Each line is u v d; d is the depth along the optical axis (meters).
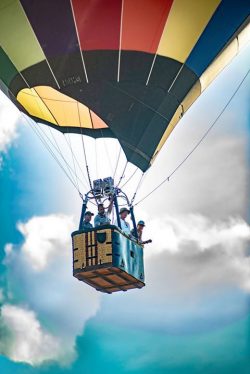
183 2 12.07
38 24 12.22
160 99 12.77
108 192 11.67
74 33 12.21
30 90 13.12
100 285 11.73
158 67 12.49
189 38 12.35
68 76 12.53
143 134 13.08
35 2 12.14
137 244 11.74
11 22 12.28
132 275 11.52
